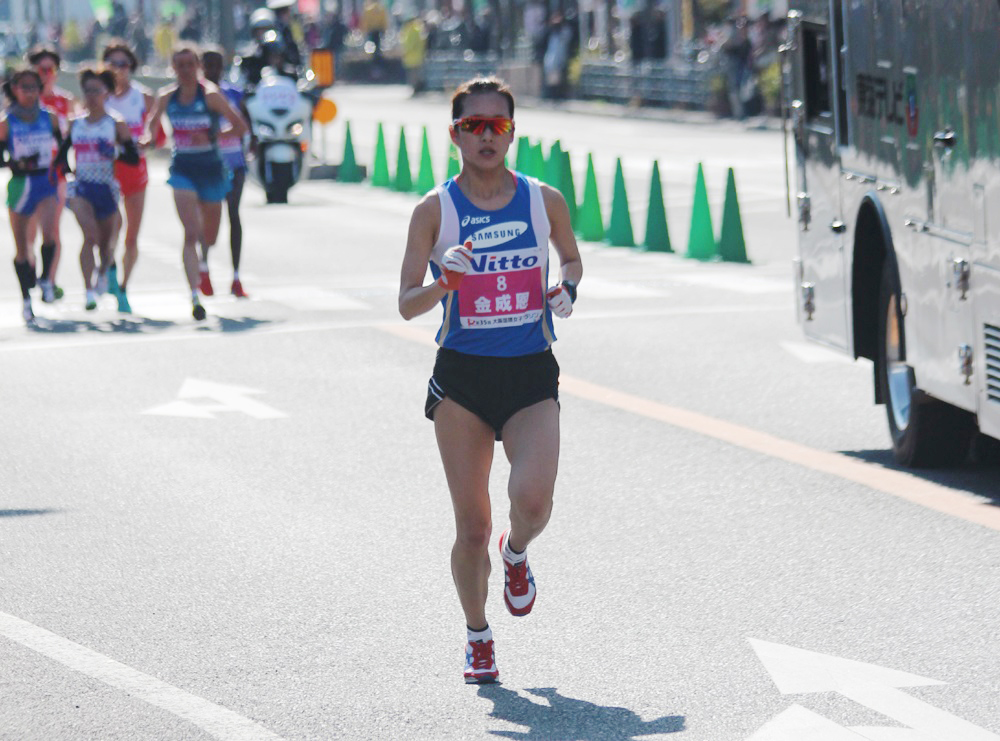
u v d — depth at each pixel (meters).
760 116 123.56
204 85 46.06
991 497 26.69
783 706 17.69
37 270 57.66
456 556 18.50
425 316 46.91
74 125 47.03
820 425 32.69
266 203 80.75
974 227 25.52
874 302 31.09
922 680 18.42
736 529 25.11
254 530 25.45
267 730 17.23
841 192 31.92
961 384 26.31
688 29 145.00
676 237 66.31
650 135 116.44
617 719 17.42
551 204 18.12
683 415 33.69
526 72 158.62
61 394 36.50
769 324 45.12
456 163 82.31
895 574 22.56
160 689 18.52
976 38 25.06
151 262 59.66
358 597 21.98
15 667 19.34
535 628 20.59
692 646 19.77
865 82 30.31
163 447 31.34
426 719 17.52
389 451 30.81
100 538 25.11
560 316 17.92
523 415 18.17
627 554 23.86
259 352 41.44
